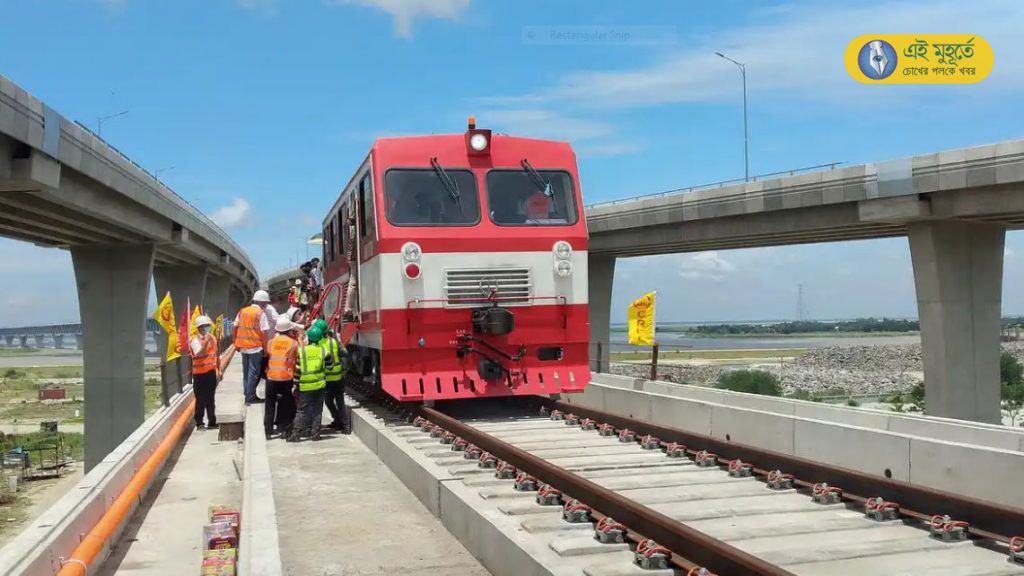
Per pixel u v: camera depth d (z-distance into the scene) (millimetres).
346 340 14953
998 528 5926
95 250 33969
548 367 12203
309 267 20844
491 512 6426
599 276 41938
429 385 11648
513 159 12500
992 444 8391
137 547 8164
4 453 38000
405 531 7160
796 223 28328
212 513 7734
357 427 12742
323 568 6168
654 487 7871
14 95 17500
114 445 33656
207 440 14609
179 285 49375
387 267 11641
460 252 11852
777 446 10125
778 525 6477
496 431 11359
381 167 12000
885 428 9719
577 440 10586
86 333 33844
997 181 21172
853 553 5680
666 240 34219
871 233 29172
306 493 8641
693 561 5164
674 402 12438
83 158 21906
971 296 24938
